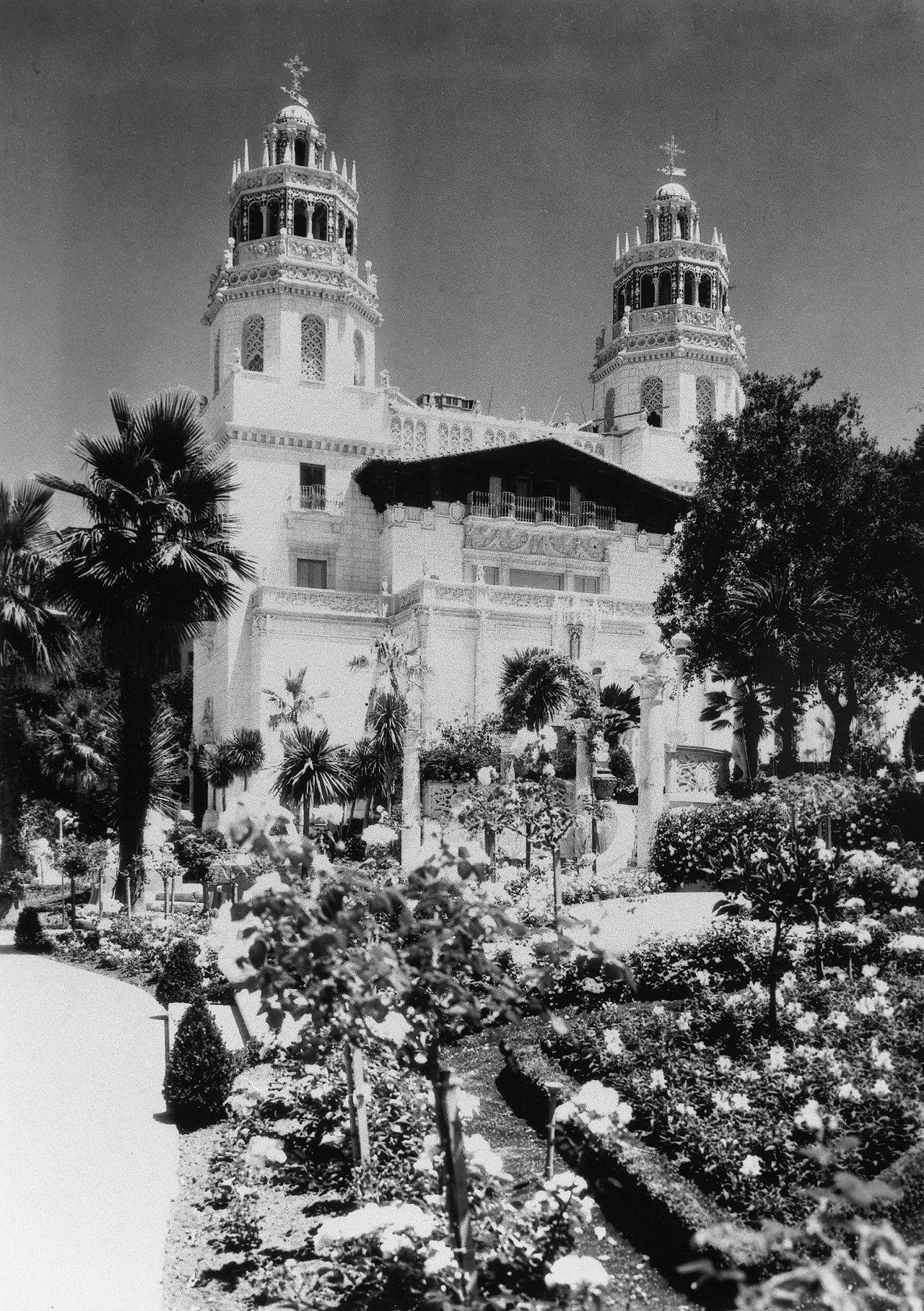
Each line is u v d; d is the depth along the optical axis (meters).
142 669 23.20
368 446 50.69
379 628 46.53
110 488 22.17
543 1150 9.09
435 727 42.22
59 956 23.31
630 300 58.91
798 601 29.08
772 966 10.77
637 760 35.28
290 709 43.72
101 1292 7.04
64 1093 12.25
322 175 52.59
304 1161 9.02
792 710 29.97
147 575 22.31
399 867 10.81
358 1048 6.48
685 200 59.00
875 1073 8.70
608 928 16.94
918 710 39.09
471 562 49.53
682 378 56.66
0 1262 7.54
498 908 5.54
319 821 32.59
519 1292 6.08
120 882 23.91
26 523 22.27
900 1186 6.70
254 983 5.12
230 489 23.94
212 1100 11.18
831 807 15.73
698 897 20.14
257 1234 7.88
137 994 18.69
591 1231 7.54
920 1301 3.15
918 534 28.38
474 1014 5.19
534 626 45.78
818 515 30.17
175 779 30.64
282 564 49.09
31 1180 9.34
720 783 32.06
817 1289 5.80
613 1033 9.80
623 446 56.22
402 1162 8.30
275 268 51.16
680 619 35.59
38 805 33.16
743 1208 6.90
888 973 12.73
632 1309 6.34
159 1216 8.60
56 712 32.66
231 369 49.84
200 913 24.12
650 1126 8.29
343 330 52.09
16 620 21.70
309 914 5.22
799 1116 7.29
